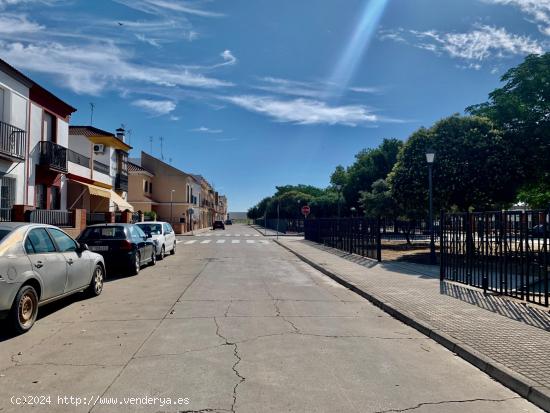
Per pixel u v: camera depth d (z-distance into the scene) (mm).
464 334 6469
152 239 17406
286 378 4852
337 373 5051
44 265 7230
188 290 10828
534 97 18047
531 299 9164
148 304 9000
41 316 7883
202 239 38844
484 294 9789
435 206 21453
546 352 5609
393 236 35938
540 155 18344
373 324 7539
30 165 18625
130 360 5414
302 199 72500
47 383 4656
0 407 4070
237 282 12312
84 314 8047
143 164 58312
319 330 7016
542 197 21266
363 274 13516
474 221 10359
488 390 4656
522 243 8680
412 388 4656
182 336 6512
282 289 11211
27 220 16312
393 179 22500
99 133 30344
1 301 6121
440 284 11391
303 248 25625
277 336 6570
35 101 19047
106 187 29672
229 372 5012
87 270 9211
